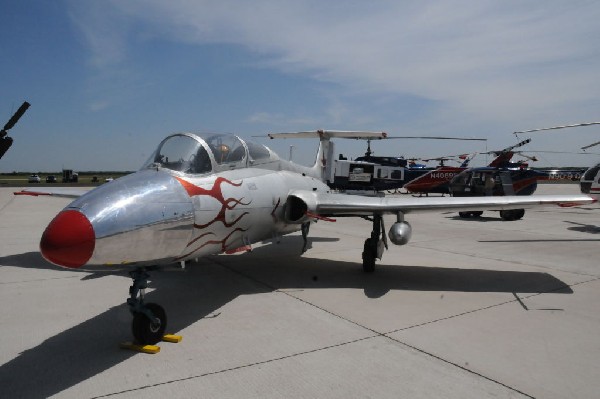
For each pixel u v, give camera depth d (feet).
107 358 14.32
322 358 14.37
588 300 21.53
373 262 27.37
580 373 13.41
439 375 13.17
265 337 16.29
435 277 26.32
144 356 14.49
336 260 31.58
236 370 13.43
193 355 14.58
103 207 14.19
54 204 84.53
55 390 12.07
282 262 30.76
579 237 45.06
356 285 24.30
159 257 16.08
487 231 50.37
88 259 13.35
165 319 15.97
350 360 14.23
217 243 19.88
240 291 22.99
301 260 31.50
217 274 26.96
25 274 26.53
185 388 12.24
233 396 11.80
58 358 14.30
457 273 27.45
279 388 12.28
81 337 16.20
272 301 21.12
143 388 12.23
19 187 158.81
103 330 16.94
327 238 43.42
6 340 15.85
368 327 17.44
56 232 12.88
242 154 22.85
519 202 24.09
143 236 14.85
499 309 19.98
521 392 12.17
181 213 16.62
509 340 16.12
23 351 14.87
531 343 15.84
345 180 119.75
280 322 18.02
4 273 26.81
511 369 13.65
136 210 14.90
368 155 126.93
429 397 11.85
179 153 19.13
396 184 123.03
